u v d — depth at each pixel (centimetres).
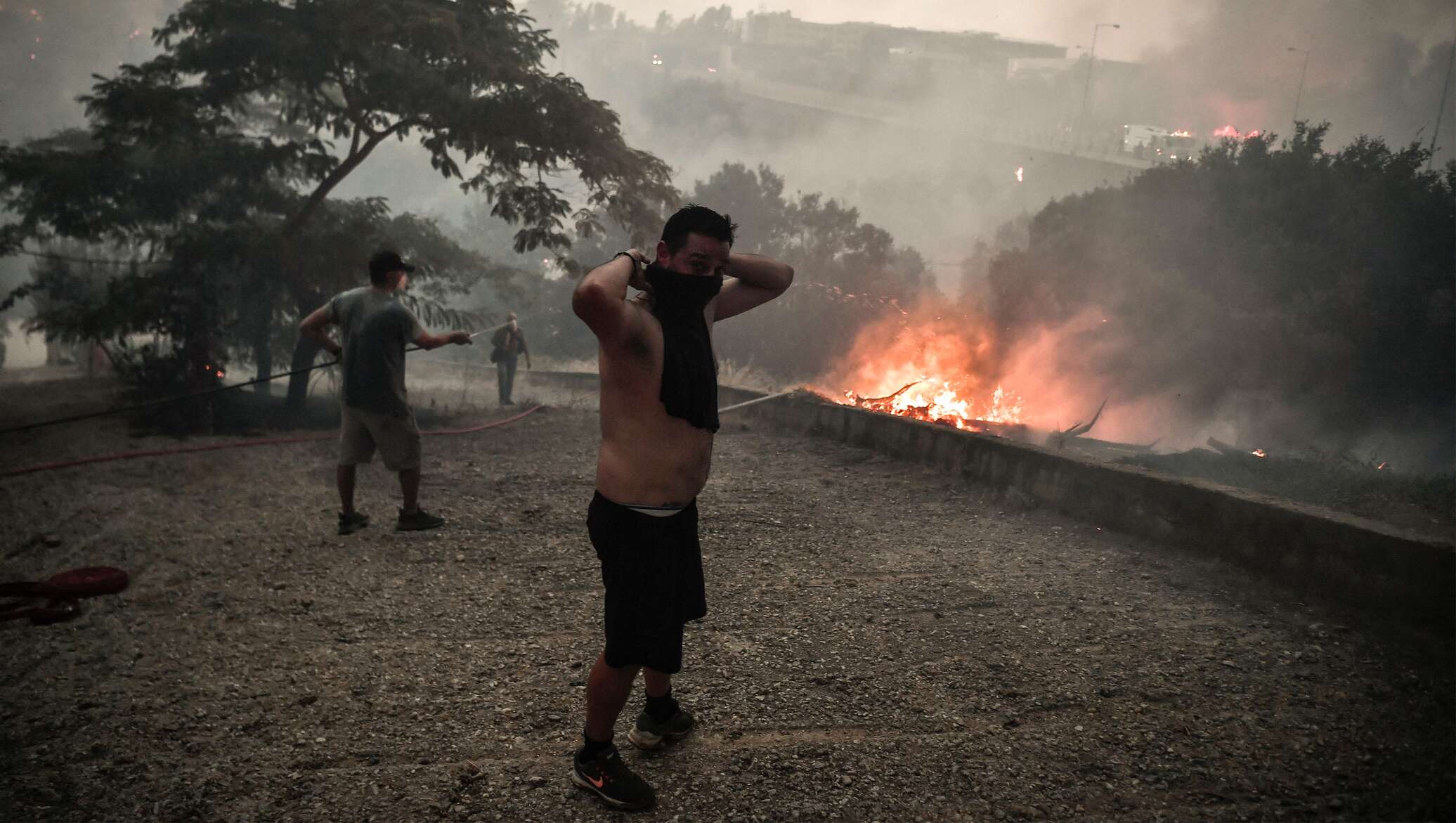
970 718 321
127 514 670
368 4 1264
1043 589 450
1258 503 461
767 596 448
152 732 326
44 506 698
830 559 509
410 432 578
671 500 267
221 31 1322
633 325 253
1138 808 268
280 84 1471
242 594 480
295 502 696
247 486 762
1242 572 463
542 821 267
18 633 429
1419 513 522
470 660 384
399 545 562
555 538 571
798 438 877
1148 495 527
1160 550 507
